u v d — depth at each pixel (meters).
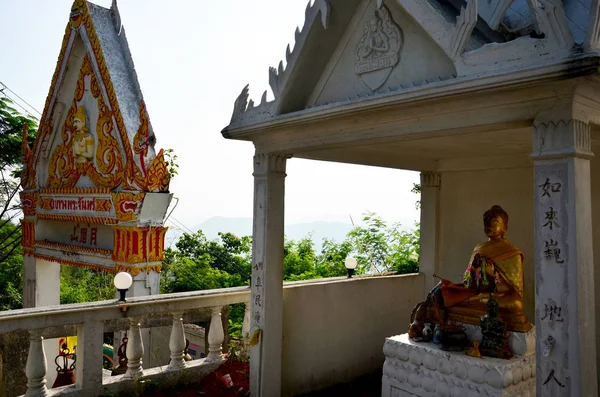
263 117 5.59
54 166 14.19
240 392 6.29
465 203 7.74
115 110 11.78
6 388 7.05
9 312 5.48
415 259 11.43
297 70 5.25
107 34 12.66
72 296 20.62
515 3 4.68
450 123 4.21
